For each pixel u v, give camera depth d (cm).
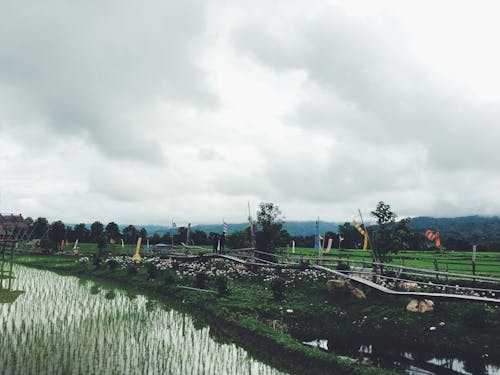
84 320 2988
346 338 2736
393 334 2728
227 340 2658
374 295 3372
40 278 5212
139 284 4878
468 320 2623
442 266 4606
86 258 6675
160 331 2800
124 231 12006
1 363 1969
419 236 7950
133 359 2150
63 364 2000
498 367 2180
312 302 3503
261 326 2817
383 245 3912
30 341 2367
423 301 2978
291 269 4559
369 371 2012
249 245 6644
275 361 2242
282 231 5581
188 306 3728
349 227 8825
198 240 10231
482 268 4450
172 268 5322
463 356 2353
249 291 4009
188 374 1986
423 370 2159
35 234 11831
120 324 2919
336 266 4272
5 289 4188
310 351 2278
